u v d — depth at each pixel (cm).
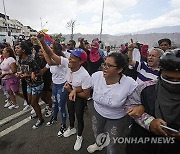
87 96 258
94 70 493
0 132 356
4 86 482
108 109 213
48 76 395
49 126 378
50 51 292
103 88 205
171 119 121
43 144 316
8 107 477
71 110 318
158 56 277
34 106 365
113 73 191
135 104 155
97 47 491
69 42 586
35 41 300
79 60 252
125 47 434
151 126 130
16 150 300
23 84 423
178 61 109
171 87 116
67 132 337
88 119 415
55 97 355
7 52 426
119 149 296
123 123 219
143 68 300
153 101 135
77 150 296
